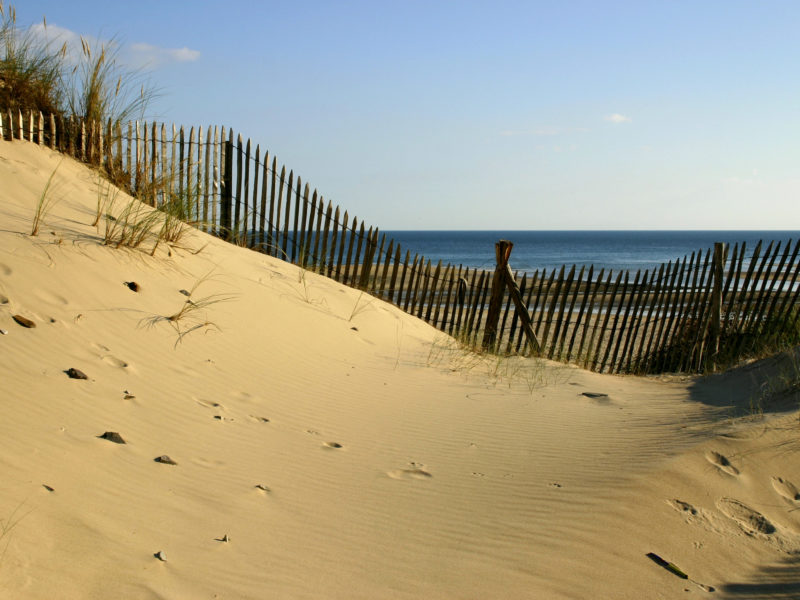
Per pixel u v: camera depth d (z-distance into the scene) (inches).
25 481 126.1
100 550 113.0
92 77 346.3
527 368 324.5
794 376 224.8
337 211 400.2
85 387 173.5
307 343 277.9
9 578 98.7
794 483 159.5
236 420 189.6
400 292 415.5
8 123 301.1
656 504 149.4
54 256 224.8
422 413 227.3
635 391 281.1
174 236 297.4
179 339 224.1
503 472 174.7
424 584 118.4
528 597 115.6
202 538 125.4
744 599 118.7
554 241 6053.2
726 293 387.9
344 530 137.6
